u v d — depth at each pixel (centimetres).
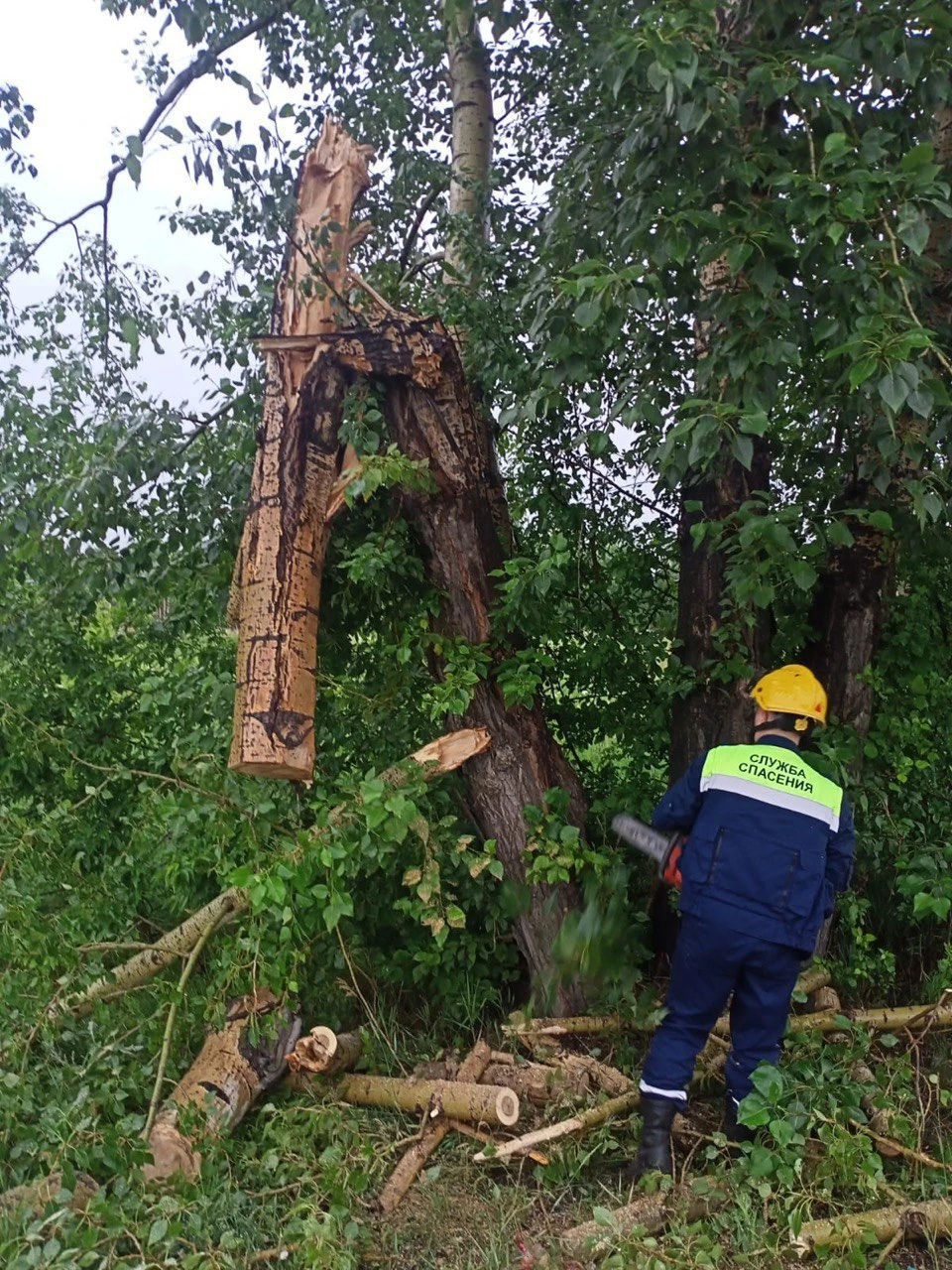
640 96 345
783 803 316
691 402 301
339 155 388
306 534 364
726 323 316
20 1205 261
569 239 379
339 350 365
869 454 406
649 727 464
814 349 355
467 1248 280
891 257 312
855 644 430
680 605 439
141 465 415
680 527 446
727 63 306
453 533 388
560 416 462
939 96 301
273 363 373
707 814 323
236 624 396
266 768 349
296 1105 322
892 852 419
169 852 378
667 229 306
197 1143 295
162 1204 262
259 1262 267
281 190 376
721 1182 288
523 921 392
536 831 379
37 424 452
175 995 330
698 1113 344
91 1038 343
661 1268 256
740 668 405
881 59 299
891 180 285
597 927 370
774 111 341
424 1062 360
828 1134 289
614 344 392
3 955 335
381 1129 328
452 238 516
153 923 429
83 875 405
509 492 505
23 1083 299
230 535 423
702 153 314
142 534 429
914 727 419
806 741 412
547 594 436
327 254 376
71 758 451
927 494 334
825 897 320
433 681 405
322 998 383
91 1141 281
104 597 450
